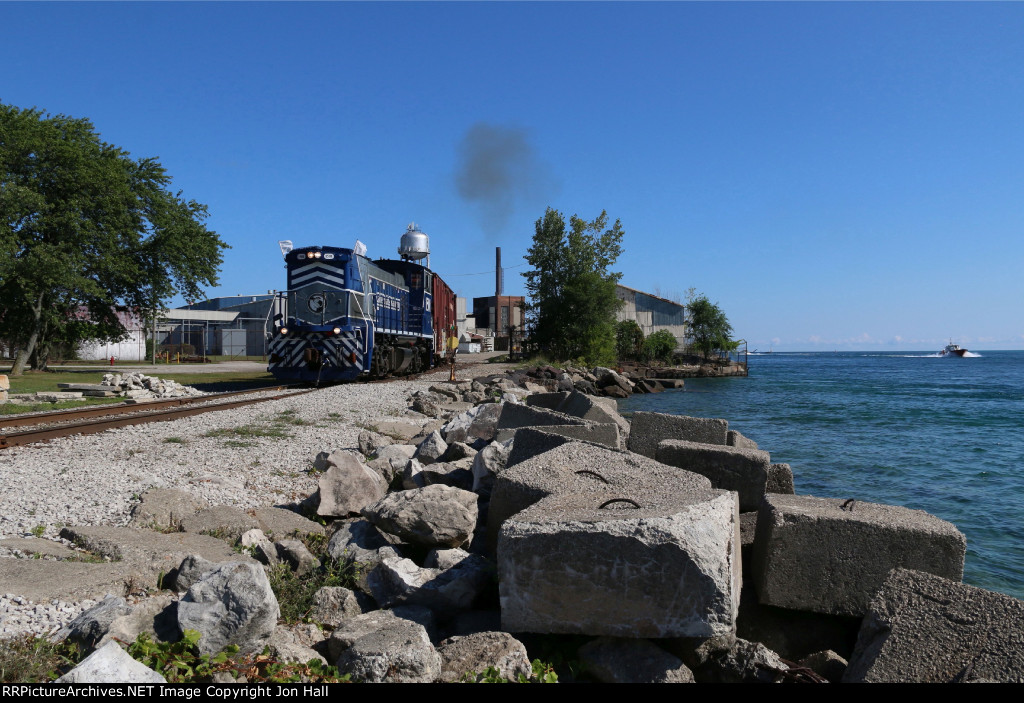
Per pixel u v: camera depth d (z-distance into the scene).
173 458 9.51
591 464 6.08
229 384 25.98
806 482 13.47
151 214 32.91
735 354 70.12
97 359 52.66
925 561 4.59
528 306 53.09
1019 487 13.16
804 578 4.76
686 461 6.85
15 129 28.92
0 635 3.73
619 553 3.94
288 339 23.69
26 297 28.62
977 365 116.69
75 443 10.69
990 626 3.65
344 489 6.95
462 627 4.50
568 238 51.44
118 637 3.73
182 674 3.60
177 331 64.12
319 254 23.38
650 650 4.04
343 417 14.84
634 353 60.94
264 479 8.71
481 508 6.58
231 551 5.47
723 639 4.10
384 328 26.64
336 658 4.02
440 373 34.66
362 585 5.02
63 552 5.05
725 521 4.28
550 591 4.05
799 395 38.50
